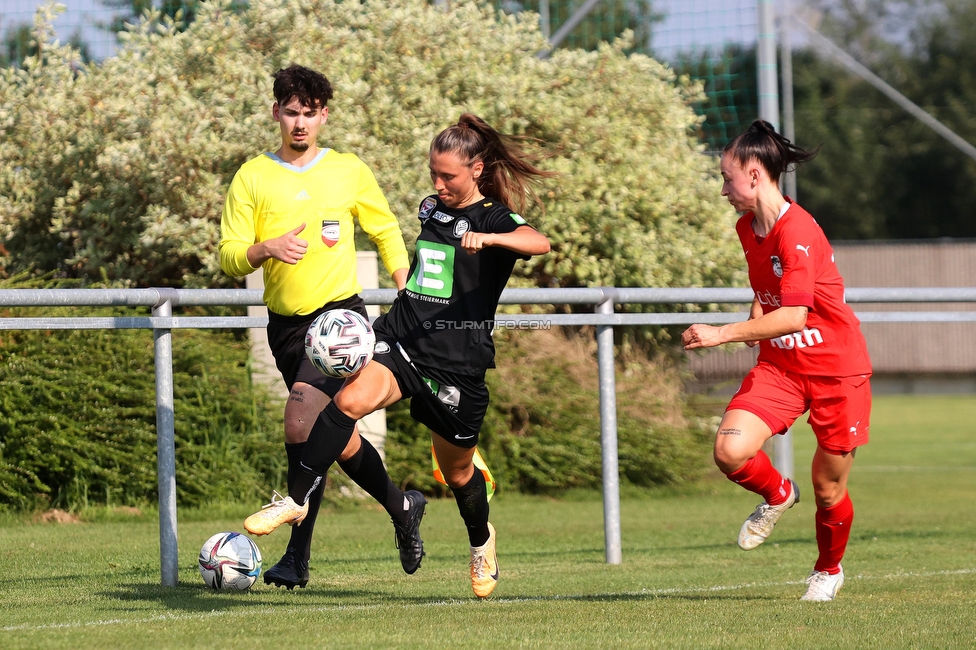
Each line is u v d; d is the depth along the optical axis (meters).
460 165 16.30
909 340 112.62
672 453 41.97
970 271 109.56
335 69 39.56
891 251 111.56
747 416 16.67
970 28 155.00
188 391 34.75
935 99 153.88
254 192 18.25
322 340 15.77
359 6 42.31
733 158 16.70
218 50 40.88
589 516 34.12
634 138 44.75
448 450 17.08
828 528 17.86
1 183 40.19
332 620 15.50
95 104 40.34
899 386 109.94
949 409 87.00
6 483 31.92
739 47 53.34
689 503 38.19
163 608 16.72
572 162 42.88
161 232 36.94
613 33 53.66
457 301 16.33
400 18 41.62
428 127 39.41
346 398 15.79
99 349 34.47
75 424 32.72
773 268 16.70
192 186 37.97
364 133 38.91
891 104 154.75
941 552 25.12
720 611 16.48
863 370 16.97
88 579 20.31
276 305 18.48
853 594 18.66
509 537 28.94
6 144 40.81
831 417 16.97
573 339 44.88
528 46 45.69
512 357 41.75
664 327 44.97
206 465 34.31
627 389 42.88
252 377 36.69
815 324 16.73
